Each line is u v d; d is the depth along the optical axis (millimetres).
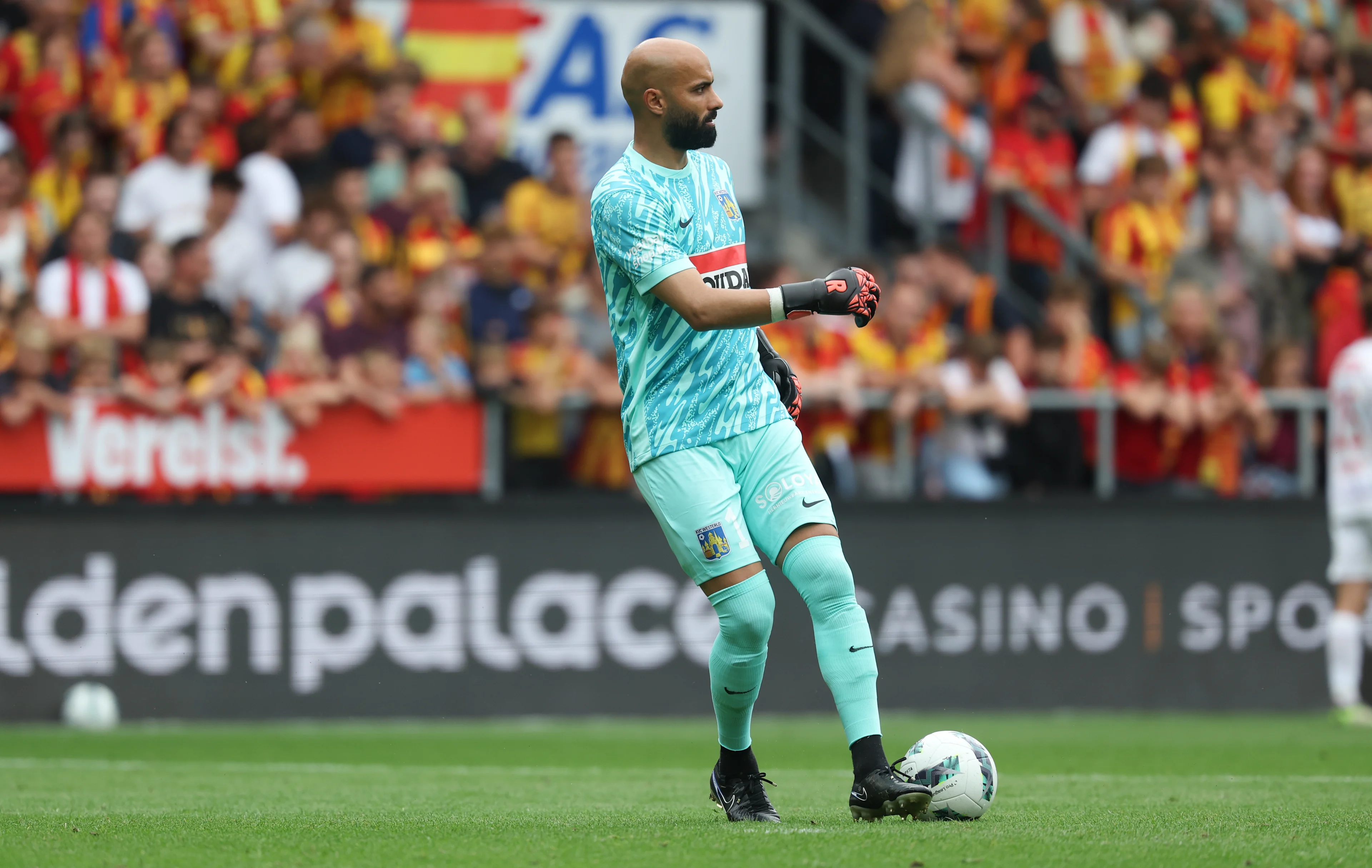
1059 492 36594
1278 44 47719
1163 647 36438
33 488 32219
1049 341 37000
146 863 13148
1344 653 33938
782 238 43062
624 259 14984
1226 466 37469
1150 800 18781
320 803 18953
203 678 32969
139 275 33750
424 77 40375
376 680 33562
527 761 26531
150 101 38031
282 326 35625
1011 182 41562
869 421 35969
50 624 32406
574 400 34594
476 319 34906
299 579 33344
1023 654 35875
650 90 15125
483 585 34062
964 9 43938
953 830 14844
